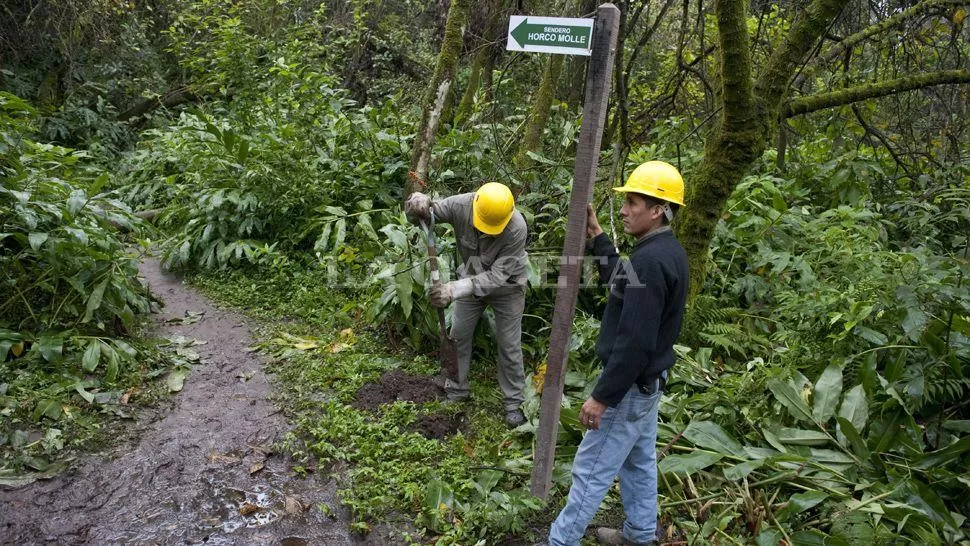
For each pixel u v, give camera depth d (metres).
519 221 3.50
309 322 4.93
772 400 3.57
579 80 7.60
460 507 2.96
